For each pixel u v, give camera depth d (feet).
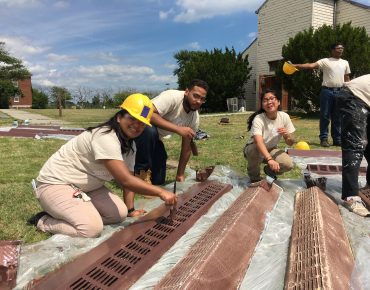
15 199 14.53
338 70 28.40
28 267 9.10
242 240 10.18
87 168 11.35
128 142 11.07
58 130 38.78
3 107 141.69
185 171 19.77
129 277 8.69
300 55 58.03
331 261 8.57
